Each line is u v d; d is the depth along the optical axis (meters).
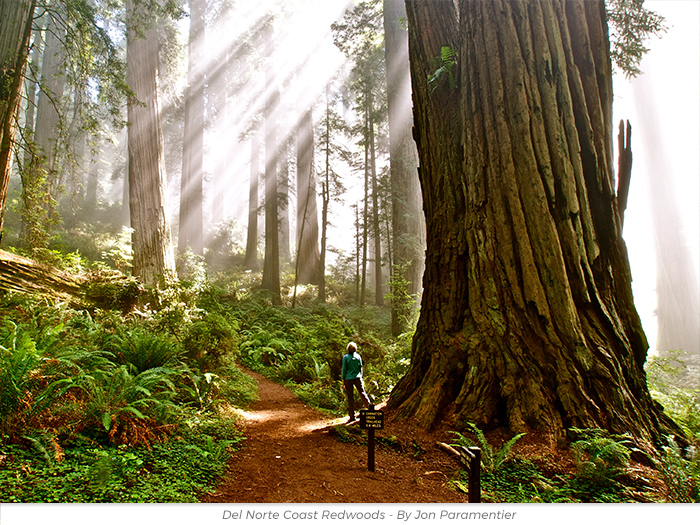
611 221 5.34
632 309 5.18
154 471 3.35
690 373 10.96
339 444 4.85
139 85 13.84
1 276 8.48
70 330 6.69
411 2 7.36
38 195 10.29
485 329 5.11
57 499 2.63
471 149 5.79
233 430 4.96
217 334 7.73
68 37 10.70
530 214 5.20
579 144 5.38
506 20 5.74
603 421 4.33
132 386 4.33
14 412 3.48
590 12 5.81
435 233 6.15
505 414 4.69
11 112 8.46
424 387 5.27
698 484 3.39
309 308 18.80
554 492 3.51
